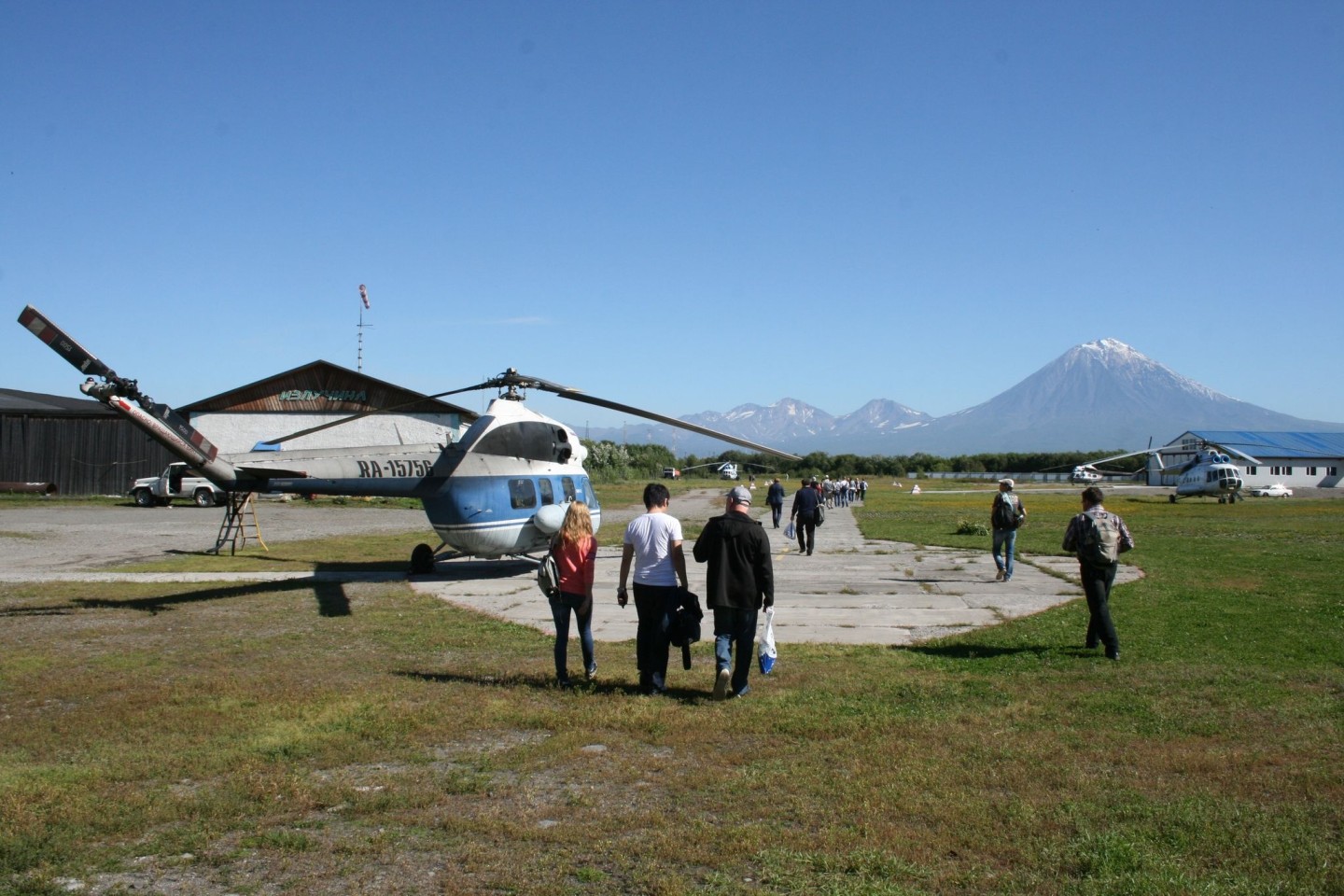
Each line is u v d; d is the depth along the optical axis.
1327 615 10.77
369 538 23.31
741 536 6.95
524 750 5.71
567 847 4.29
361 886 3.89
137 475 42.72
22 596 12.62
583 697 7.02
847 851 4.18
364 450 13.46
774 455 11.91
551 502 14.44
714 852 4.19
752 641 7.06
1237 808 4.65
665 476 100.88
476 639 9.55
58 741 5.99
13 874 4.01
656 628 7.18
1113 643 8.40
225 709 6.72
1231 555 18.34
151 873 4.03
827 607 11.96
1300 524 29.61
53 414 42.53
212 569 16.09
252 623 10.57
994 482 102.00
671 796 4.95
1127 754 5.56
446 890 3.84
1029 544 21.47
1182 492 49.44
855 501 52.66
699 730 6.12
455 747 5.90
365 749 5.81
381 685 7.48
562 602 7.37
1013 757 5.52
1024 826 4.45
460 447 13.69
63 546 20.55
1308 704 6.74
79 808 4.71
